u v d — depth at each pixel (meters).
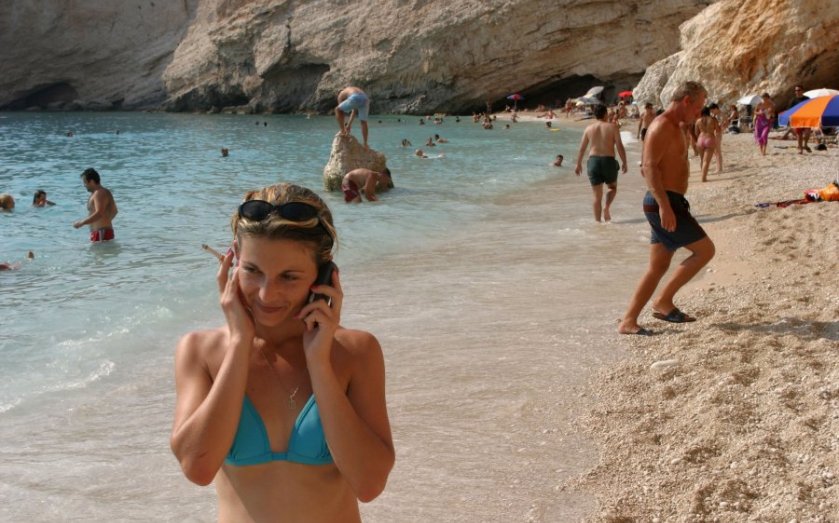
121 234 12.13
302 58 59.41
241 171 21.91
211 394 1.95
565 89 54.97
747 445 4.10
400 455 4.36
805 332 5.76
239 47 61.94
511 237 10.75
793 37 28.61
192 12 68.69
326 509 2.04
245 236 1.96
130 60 69.31
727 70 30.50
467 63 52.81
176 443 1.96
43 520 3.82
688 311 6.67
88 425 4.90
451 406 5.00
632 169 18.77
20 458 4.46
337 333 2.12
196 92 65.69
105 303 7.88
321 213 2.04
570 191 15.37
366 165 16.36
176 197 16.42
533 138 31.62
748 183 14.83
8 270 9.70
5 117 60.50
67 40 69.25
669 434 4.41
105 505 3.96
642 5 47.75
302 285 1.99
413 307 7.32
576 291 7.70
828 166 16.67
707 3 46.06
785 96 29.30
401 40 54.09
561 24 49.88
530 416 4.80
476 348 6.07
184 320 7.21
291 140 34.41
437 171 19.64
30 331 6.93
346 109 16.42
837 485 3.67
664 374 5.26
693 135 18.45
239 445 2.01
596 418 4.71
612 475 4.03
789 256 8.35
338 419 1.94
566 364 5.63
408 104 55.16
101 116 61.53
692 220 6.14
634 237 10.42
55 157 28.16
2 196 15.29
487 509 3.78
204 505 3.95
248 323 1.98
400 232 11.36
